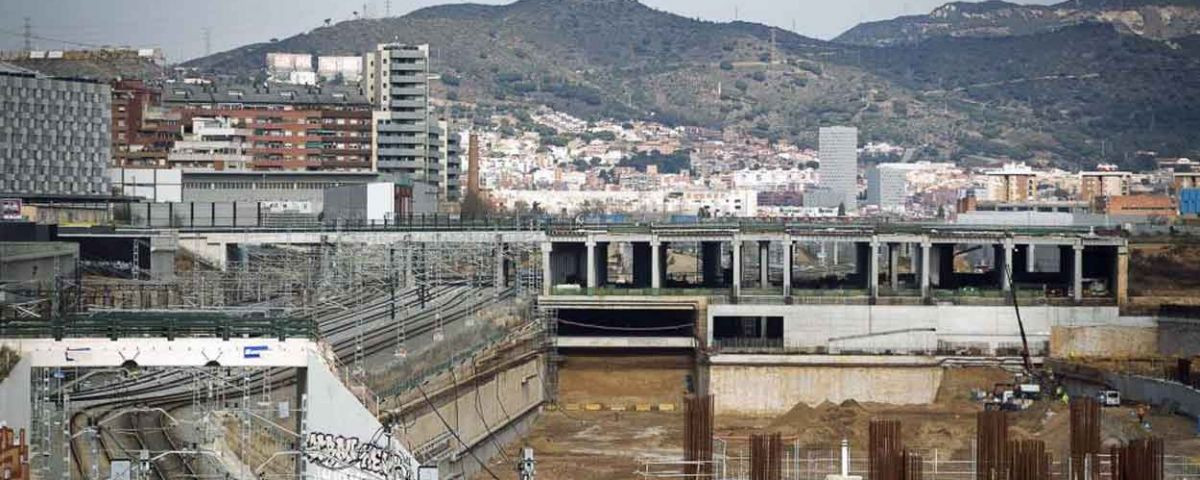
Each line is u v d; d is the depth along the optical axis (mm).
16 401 138000
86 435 147375
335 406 142000
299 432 146000
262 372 180125
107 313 150125
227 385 164125
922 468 184125
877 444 179625
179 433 154375
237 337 142500
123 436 152875
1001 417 181125
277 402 165625
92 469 137000
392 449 143125
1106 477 187500
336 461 141000
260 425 157500
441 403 192375
